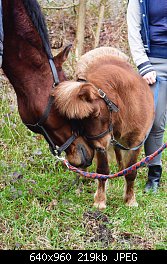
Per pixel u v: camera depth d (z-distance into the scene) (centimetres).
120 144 374
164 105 425
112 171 461
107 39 789
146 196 425
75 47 705
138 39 408
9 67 314
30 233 352
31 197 396
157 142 436
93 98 312
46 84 316
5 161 461
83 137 338
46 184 423
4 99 544
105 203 396
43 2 736
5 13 304
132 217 381
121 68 377
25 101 321
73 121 325
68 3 758
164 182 468
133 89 372
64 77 331
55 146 338
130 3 408
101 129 340
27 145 495
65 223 364
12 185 411
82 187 427
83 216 376
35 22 311
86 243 346
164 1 395
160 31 405
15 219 362
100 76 355
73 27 771
